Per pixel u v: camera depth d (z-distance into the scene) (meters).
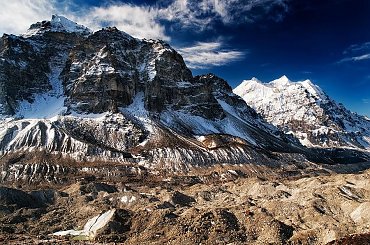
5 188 108.75
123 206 107.50
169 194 119.62
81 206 107.56
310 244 68.25
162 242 72.56
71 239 80.00
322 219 83.88
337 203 94.06
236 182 163.12
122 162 197.25
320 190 112.25
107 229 80.19
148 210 87.31
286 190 124.69
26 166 179.12
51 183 170.12
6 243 74.19
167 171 196.00
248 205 91.81
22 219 96.50
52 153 194.62
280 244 68.00
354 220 83.56
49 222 93.88
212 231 73.25
